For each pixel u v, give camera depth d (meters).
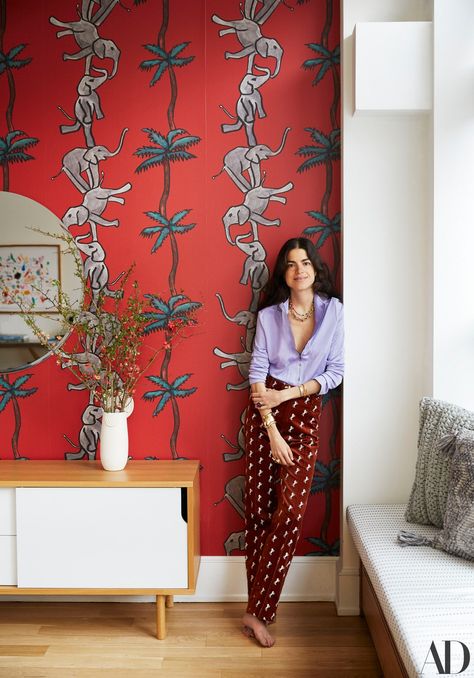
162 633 2.57
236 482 2.94
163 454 2.95
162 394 2.94
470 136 2.63
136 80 2.88
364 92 2.64
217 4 2.86
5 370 2.95
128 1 2.87
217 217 2.89
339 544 2.92
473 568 2.05
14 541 2.60
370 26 2.63
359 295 2.78
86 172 2.90
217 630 2.65
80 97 2.89
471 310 2.65
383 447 2.80
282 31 2.85
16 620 2.75
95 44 2.88
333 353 2.70
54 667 2.36
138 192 2.89
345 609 2.79
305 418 2.65
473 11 2.60
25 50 2.89
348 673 2.32
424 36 2.63
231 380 2.92
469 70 2.62
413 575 2.00
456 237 2.65
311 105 2.86
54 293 2.92
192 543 2.54
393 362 2.79
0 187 2.92
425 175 2.75
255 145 2.87
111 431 2.71
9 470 2.74
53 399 2.95
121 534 2.55
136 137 2.89
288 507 2.54
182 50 2.87
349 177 2.76
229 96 2.87
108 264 2.91
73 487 2.54
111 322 2.90
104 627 2.68
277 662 2.39
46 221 2.91
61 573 2.57
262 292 2.89
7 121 2.91
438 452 2.37
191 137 2.88
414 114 2.72
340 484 2.91
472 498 2.12
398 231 2.77
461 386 2.67
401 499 2.81
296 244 2.68
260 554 2.69
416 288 2.77
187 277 2.91
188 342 2.92
